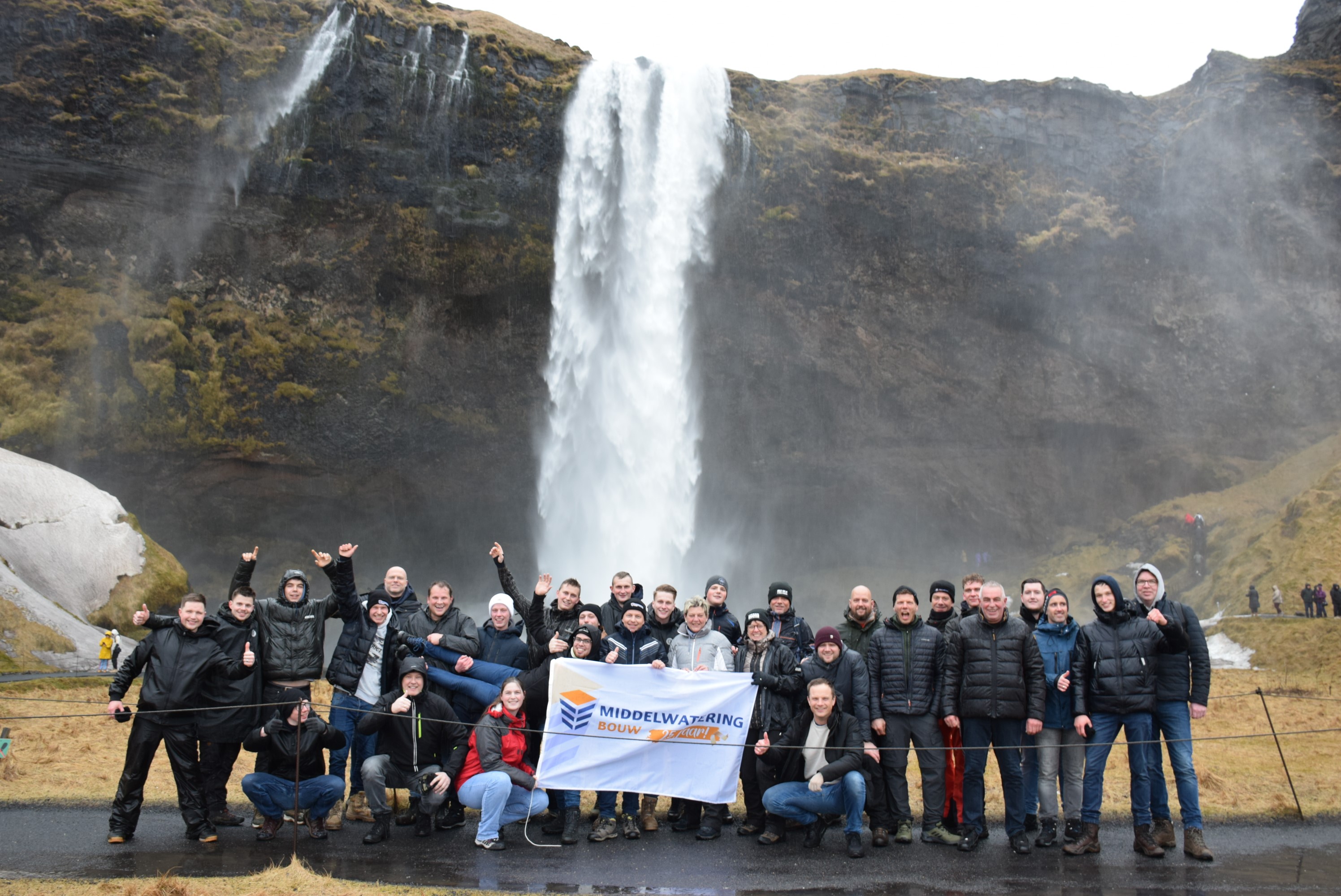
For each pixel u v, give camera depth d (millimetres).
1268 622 28844
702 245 38062
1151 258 42312
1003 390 42906
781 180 37562
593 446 38625
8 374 31016
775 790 7926
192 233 33500
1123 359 43094
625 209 37406
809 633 9352
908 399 42375
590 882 6836
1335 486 35156
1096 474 45156
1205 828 8648
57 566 25281
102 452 32688
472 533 41656
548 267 36750
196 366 34094
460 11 39062
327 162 33344
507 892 6516
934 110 40219
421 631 8672
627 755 8117
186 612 7816
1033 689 7809
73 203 32188
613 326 37969
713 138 37281
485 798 7711
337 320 35844
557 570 39125
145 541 27734
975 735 7969
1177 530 42000
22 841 7668
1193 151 42000
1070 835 7828
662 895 6578
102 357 32531
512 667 8820
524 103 35156
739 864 7383
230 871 6938
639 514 38469
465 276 36156
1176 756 7832
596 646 8453
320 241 34656
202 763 7988
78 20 30891
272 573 38188
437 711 8125
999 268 40562
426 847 7742
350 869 7043
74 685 17031
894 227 39219
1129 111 42500
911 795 10125
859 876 7098
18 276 32062
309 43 32781
